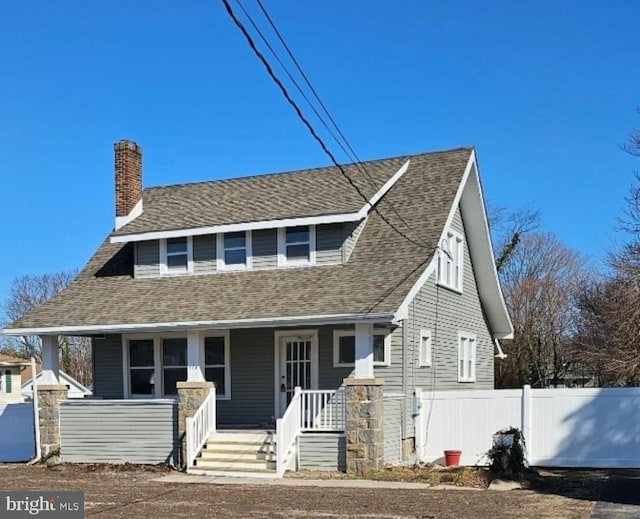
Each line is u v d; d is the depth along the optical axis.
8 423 22.34
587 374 44.19
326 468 17.66
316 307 18.20
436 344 22.52
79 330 20.62
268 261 21.53
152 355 22.72
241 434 18.86
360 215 20.09
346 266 20.20
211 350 21.83
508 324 29.23
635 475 16.84
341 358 20.42
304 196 22.23
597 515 12.02
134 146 25.41
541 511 12.47
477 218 25.34
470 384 25.86
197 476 17.75
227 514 12.56
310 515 12.37
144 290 22.27
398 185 23.19
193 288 21.55
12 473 18.88
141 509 13.18
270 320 18.31
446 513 12.38
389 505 13.27
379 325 20.19
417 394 20.12
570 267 49.81
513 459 16.55
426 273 18.86
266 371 21.16
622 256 33.03
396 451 19.05
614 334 31.52
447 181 22.53
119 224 24.92
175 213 23.64
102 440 20.20
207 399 19.20
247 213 21.86
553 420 18.62
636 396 18.00
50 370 21.41
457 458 18.98
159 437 19.64
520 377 44.22
